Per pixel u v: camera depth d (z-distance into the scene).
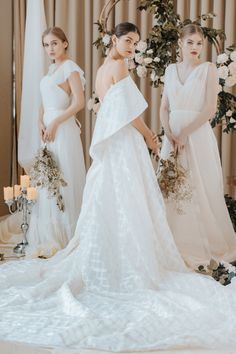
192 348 2.57
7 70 5.47
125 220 3.32
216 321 2.80
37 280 3.43
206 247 3.94
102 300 3.10
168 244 3.46
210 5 5.21
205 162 3.99
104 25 4.84
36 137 5.02
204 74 3.91
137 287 3.22
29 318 2.85
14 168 5.61
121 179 3.38
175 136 3.98
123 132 3.42
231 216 4.55
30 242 4.34
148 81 5.45
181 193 3.84
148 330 2.70
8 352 2.53
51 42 4.29
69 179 4.31
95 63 5.51
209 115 3.90
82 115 5.70
